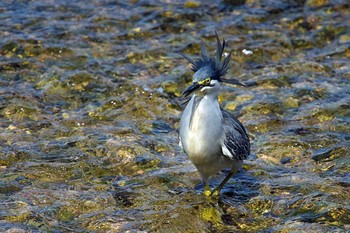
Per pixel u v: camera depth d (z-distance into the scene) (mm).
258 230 10750
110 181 12180
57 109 14938
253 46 18094
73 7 20047
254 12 20047
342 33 18984
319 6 20406
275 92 15820
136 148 13227
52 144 13320
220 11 20094
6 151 12953
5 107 14727
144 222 10859
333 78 16547
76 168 12523
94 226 10750
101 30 18781
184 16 19656
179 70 16812
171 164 12828
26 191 11656
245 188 12047
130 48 17906
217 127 10891
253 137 13883
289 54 18016
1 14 19438
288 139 13680
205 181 11703
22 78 16188
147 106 15125
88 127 14125
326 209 11133
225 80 11117
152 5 20266
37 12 19672
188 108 11039
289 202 11484
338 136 13773
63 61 17047
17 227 10555
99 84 16047
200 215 11164
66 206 11242
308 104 15250
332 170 12555
